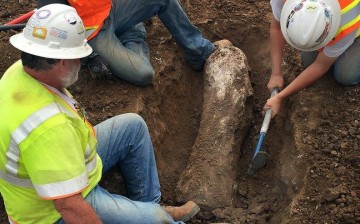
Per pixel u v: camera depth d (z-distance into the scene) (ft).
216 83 12.54
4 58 12.96
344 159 10.44
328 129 11.07
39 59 7.16
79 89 12.26
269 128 12.53
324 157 10.55
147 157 9.77
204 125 11.91
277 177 11.14
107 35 12.05
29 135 7.04
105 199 8.52
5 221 9.76
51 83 7.41
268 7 14.85
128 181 10.05
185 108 13.25
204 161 11.22
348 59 11.24
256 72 13.83
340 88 11.84
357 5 10.30
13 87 7.31
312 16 10.00
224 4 14.98
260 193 11.33
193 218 10.67
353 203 9.59
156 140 11.68
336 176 10.19
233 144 11.53
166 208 10.21
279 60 12.05
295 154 10.80
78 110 7.95
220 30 14.46
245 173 11.85
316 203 9.80
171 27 12.85
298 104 11.67
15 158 7.25
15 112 7.12
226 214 10.51
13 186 7.63
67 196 7.15
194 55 13.29
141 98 12.00
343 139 10.82
